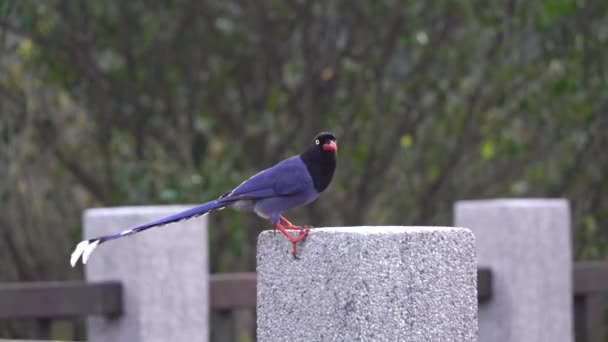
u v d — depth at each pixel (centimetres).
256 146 1608
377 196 1711
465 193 1703
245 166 1580
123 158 1611
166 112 1592
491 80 1575
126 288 828
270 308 486
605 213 1697
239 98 1622
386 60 1561
